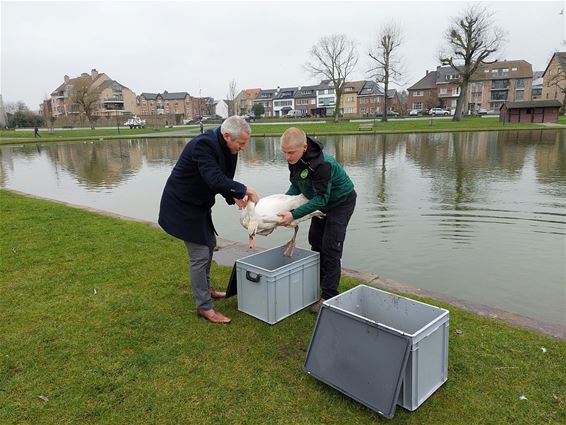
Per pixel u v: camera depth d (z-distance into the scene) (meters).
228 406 2.73
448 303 4.02
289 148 3.35
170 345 3.40
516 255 6.70
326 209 3.71
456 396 2.77
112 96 93.69
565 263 6.35
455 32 48.56
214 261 5.30
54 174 18.19
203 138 3.35
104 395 2.84
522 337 3.39
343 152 23.20
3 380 2.99
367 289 3.31
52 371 3.09
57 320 3.80
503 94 83.62
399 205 10.02
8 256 5.48
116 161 22.88
